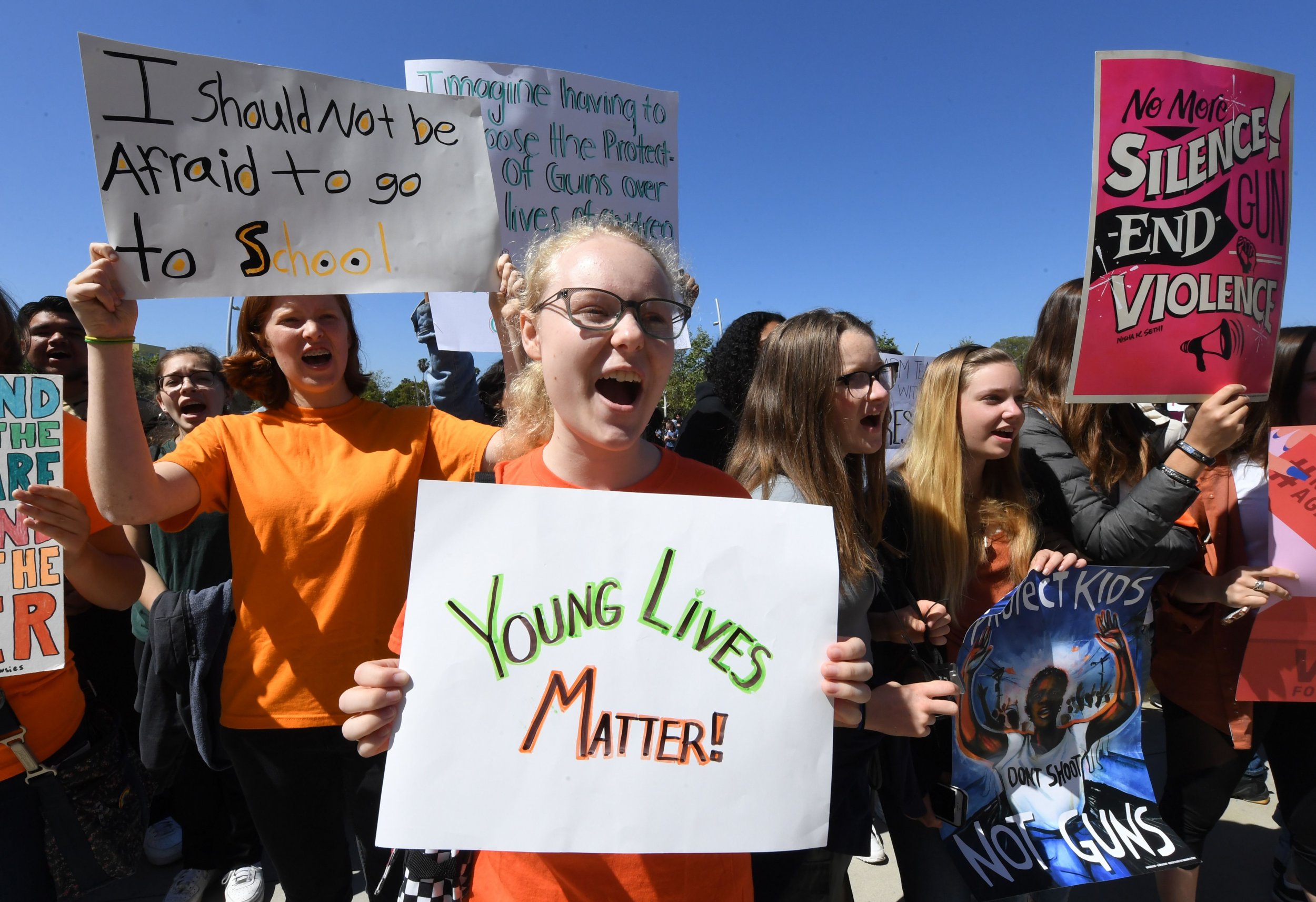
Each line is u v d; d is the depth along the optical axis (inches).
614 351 42.5
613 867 42.4
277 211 66.1
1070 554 71.3
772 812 41.7
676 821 40.9
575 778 40.9
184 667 79.7
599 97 127.6
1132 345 72.3
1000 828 65.7
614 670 42.2
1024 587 66.4
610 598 42.8
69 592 102.0
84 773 69.6
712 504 44.5
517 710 41.2
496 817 40.0
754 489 69.9
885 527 77.1
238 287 64.4
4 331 68.0
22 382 62.3
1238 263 74.0
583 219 52.2
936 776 68.9
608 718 41.7
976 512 79.9
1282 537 77.1
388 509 69.3
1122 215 71.6
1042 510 86.4
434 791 39.9
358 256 69.3
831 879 64.2
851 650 43.2
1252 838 114.0
